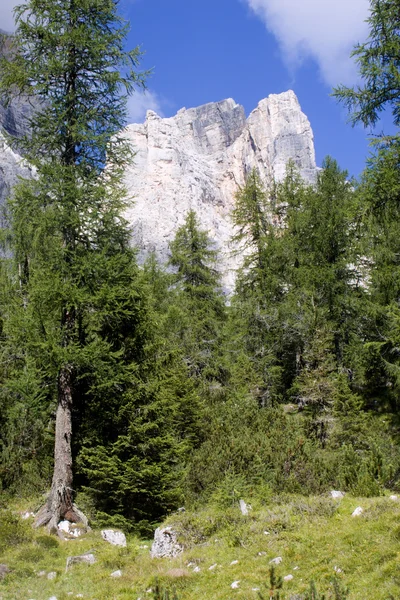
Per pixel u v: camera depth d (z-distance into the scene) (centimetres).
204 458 1616
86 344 1527
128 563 1062
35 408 1498
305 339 2469
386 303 2041
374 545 813
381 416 2109
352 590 695
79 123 1499
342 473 1371
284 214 3234
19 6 1498
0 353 1797
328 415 1984
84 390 1592
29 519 1385
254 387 2420
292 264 2909
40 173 1430
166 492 1457
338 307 2544
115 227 1544
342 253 2623
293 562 850
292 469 1452
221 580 849
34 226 1444
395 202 1176
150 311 1661
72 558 1081
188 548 1070
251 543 981
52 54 1508
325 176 2862
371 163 1141
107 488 1491
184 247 3331
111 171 1583
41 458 1777
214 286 3294
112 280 1509
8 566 1052
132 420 1538
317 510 1086
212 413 2056
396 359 2239
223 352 2827
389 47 1133
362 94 1180
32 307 1385
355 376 2444
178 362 2097
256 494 1356
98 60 1518
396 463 1423
